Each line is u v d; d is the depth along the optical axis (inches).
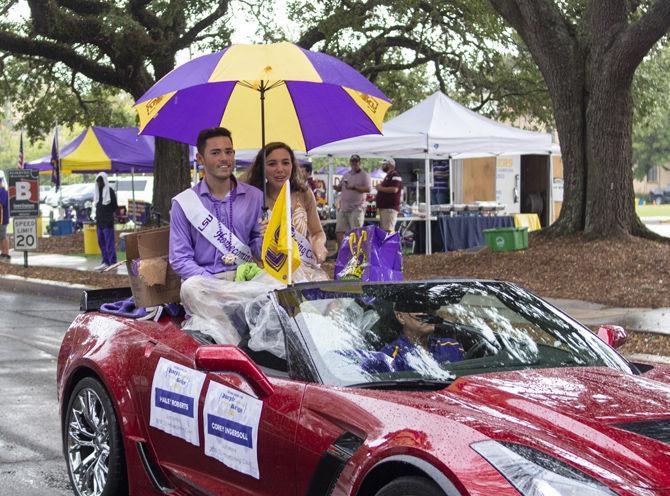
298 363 158.9
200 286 191.9
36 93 1274.6
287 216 195.2
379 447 131.3
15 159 3442.4
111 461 197.5
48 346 442.0
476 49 1177.4
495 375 153.6
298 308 169.5
